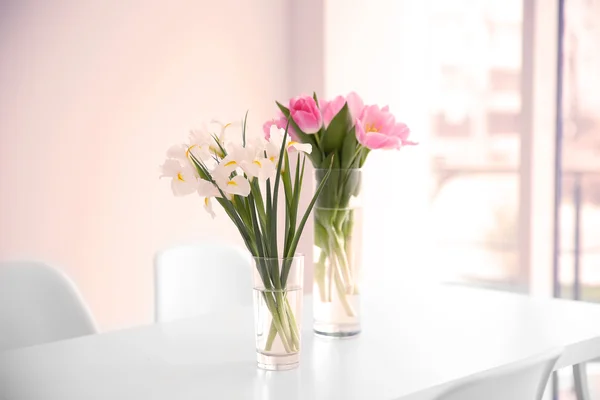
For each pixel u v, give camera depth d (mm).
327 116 1778
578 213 3773
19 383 1533
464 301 2262
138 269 3512
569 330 1901
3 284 2104
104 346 1807
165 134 3578
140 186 3498
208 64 3734
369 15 4125
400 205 4289
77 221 3287
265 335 1587
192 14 3656
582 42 3705
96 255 3357
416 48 4297
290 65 4117
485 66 4070
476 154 4145
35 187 3150
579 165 3754
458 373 1553
